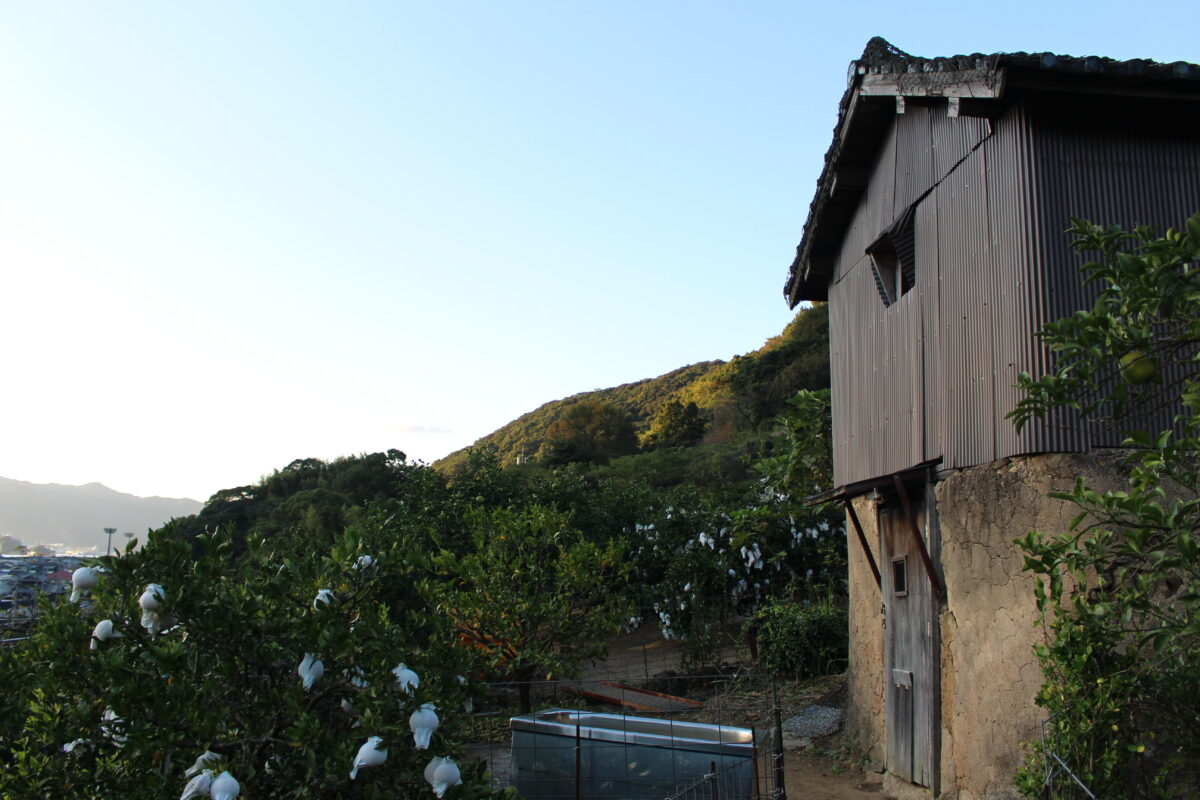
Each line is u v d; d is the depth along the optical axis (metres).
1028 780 5.37
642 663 16.42
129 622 4.43
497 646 11.77
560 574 12.41
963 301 6.96
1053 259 6.06
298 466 39.59
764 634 14.08
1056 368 5.75
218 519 35.44
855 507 9.57
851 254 9.79
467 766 4.57
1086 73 5.89
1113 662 5.09
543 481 20.62
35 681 4.60
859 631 9.21
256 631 4.55
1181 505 4.01
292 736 4.17
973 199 6.88
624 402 83.50
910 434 7.90
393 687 4.17
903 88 7.34
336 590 4.98
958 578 6.84
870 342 9.05
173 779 4.09
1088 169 6.25
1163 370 5.78
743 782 6.48
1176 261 3.74
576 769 6.94
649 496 21.64
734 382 47.88
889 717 8.12
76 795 4.24
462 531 16.31
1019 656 6.01
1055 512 5.79
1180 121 6.43
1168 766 4.90
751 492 20.05
